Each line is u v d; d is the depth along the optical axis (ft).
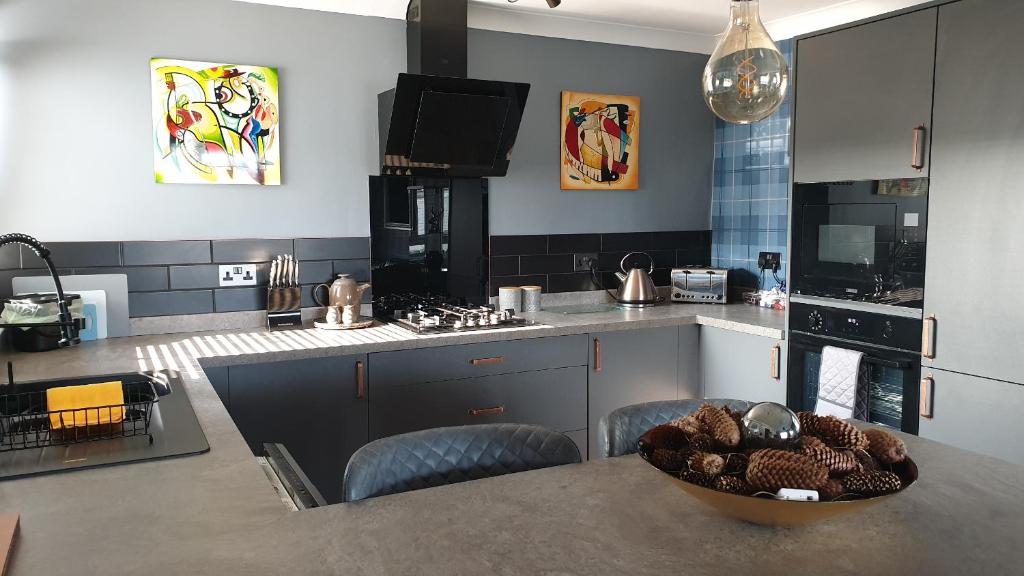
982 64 8.73
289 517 4.20
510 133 11.94
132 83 10.53
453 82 11.02
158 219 10.83
